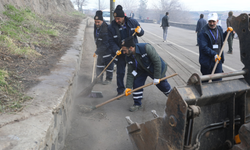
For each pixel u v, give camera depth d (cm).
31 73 338
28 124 190
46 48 533
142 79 399
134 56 359
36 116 206
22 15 650
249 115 237
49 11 1266
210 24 387
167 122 192
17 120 194
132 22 438
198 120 216
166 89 393
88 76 616
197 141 202
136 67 375
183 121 174
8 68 329
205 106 219
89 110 396
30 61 394
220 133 233
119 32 442
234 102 224
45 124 193
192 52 1002
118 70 470
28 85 287
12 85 273
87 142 311
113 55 536
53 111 223
